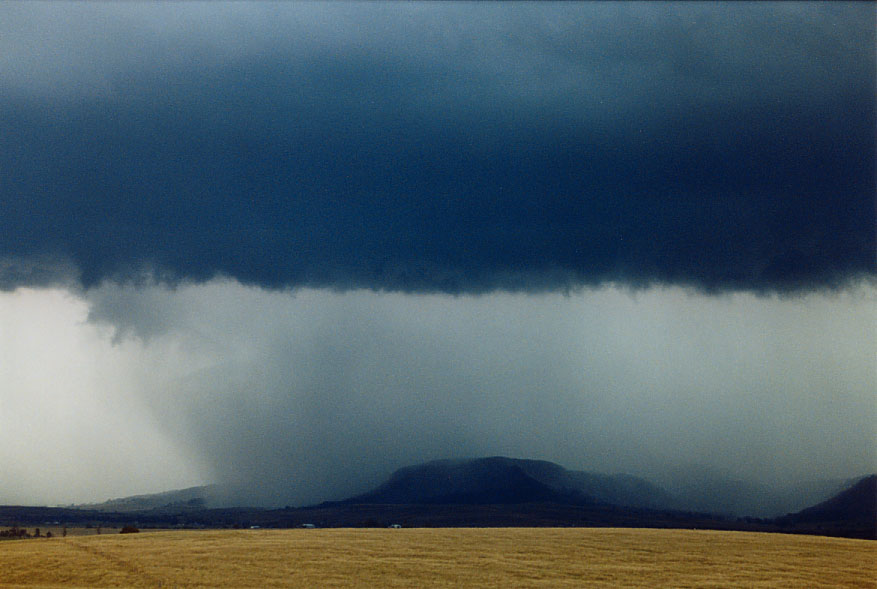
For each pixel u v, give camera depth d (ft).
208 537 423.64
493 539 414.82
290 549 369.71
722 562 348.38
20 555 348.79
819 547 395.55
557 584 297.94
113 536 433.48
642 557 359.25
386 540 408.46
